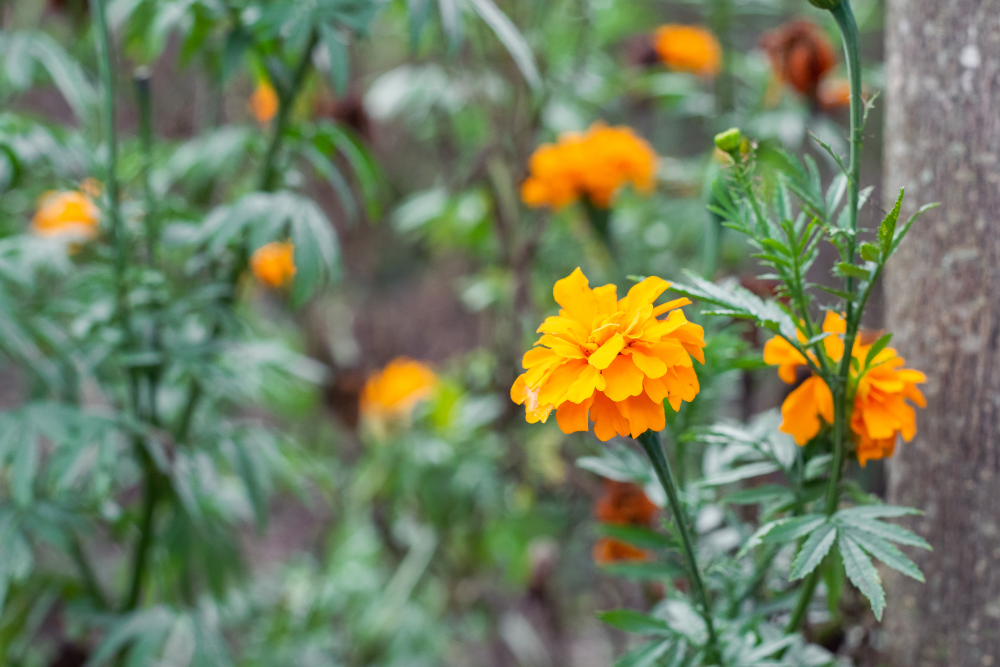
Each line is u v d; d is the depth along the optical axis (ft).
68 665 5.04
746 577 4.67
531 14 5.50
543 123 5.54
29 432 4.75
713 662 4.52
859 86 4.29
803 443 4.50
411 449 5.49
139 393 4.92
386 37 5.94
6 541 4.77
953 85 4.56
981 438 4.57
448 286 6.67
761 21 5.93
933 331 4.60
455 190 5.50
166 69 5.79
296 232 4.80
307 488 5.88
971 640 4.59
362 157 4.97
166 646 5.10
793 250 4.41
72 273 5.02
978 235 4.56
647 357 4.09
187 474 4.84
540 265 5.54
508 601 5.75
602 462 4.70
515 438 5.48
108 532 5.02
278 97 4.89
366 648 5.53
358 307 6.04
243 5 4.83
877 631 4.71
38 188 4.97
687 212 5.41
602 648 5.59
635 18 5.73
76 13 5.15
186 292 5.12
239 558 5.09
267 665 5.48
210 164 5.09
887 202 4.66
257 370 5.14
